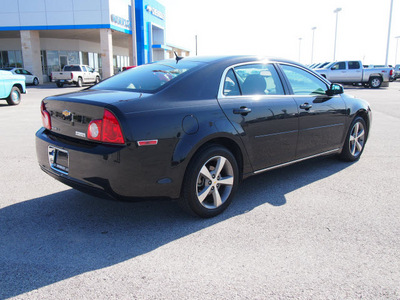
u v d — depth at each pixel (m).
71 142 3.04
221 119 3.27
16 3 27.94
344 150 5.17
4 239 2.96
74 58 36.62
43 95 18.28
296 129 4.07
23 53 29.11
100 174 2.78
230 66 3.61
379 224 3.25
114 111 2.74
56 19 28.16
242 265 2.58
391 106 13.08
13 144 6.47
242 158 3.56
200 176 3.25
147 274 2.46
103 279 2.40
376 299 2.21
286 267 2.55
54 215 3.45
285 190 4.17
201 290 2.29
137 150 2.76
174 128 2.94
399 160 5.52
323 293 2.26
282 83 4.05
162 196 3.02
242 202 3.80
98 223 3.29
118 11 30.12
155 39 41.62
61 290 2.28
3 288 2.29
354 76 24.55
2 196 3.92
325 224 3.25
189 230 3.14
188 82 3.26
